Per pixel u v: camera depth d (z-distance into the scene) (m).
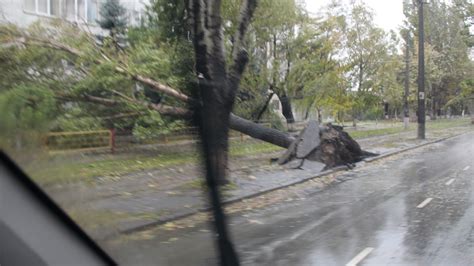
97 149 18.00
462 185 14.88
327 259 7.39
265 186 14.48
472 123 63.94
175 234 8.91
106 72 15.43
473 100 66.00
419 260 7.30
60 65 14.79
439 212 10.87
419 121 34.88
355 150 21.69
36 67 13.92
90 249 6.00
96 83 15.37
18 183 5.70
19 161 5.86
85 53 15.09
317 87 30.70
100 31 21.09
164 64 17.05
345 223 9.89
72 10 20.98
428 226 9.49
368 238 8.63
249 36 25.89
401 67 57.59
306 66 29.56
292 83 29.59
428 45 61.91
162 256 7.38
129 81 16.14
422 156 24.69
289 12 27.11
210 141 14.03
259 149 25.12
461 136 40.62
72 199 6.75
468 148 28.95
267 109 31.06
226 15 22.22
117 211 9.67
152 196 12.02
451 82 66.44
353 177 17.31
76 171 8.44
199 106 15.16
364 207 11.63
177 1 19.83
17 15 16.48
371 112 61.16
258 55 27.73
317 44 31.05
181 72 18.19
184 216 10.27
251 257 7.50
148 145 21.16
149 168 16.44
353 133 38.44
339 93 35.94
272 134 20.48
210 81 14.08
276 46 28.91
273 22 26.58
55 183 6.44
